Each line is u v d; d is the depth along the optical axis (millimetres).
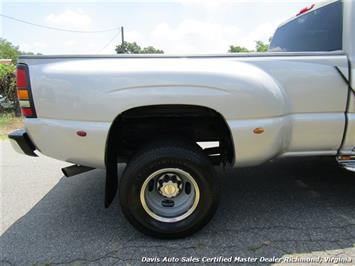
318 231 2709
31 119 2488
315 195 3461
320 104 2664
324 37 3070
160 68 2418
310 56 2617
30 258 2422
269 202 3312
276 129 2561
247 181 3926
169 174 2625
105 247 2547
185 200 2686
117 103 2398
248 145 2562
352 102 2686
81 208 3291
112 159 2742
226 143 2826
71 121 2453
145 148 2613
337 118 2693
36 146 2592
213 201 2611
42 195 3660
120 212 3184
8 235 2764
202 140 3010
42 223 2975
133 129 2895
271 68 2582
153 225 2588
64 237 2715
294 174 4129
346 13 2703
